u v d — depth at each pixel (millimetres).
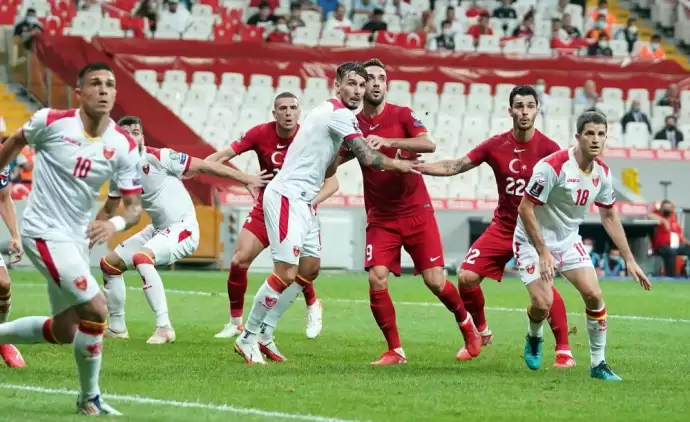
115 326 31094
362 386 22438
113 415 18531
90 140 19203
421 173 26844
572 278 24281
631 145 73500
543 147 27531
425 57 78000
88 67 18922
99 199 59688
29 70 72312
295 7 81125
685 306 44469
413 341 31734
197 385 22172
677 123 76312
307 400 20625
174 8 78750
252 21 79562
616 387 22891
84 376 18641
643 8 92312
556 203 24250
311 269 27891
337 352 28938
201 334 32500
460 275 28625
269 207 25953
